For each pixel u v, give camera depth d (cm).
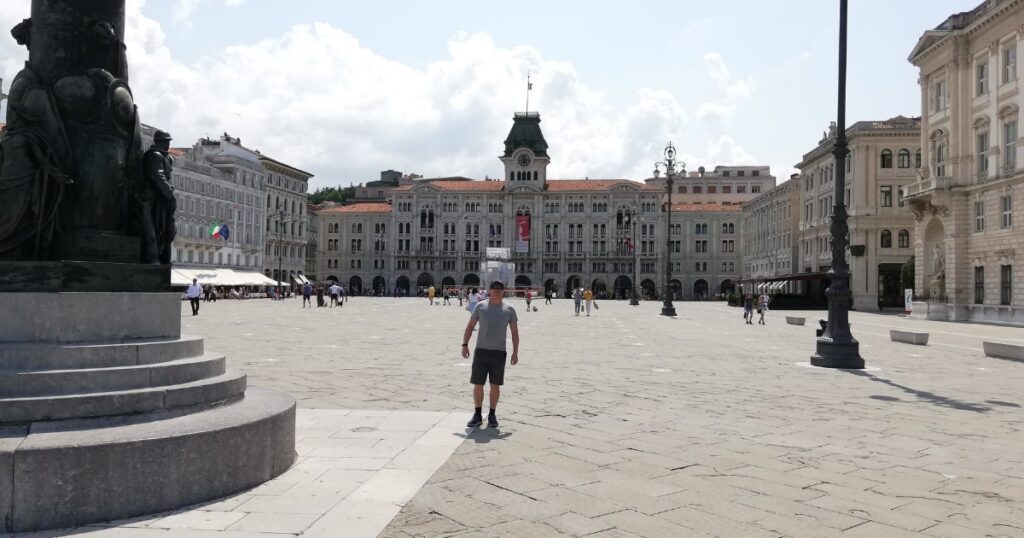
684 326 3694
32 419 573
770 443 870
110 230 742
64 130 717
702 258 12744
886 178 6731
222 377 710
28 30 756
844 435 923
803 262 8350
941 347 2511
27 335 644
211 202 8838
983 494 666
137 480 561
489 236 12950
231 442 619
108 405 599
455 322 3706
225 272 8600
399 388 1280
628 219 12719
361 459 757
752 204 11306
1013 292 4262
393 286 13088
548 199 12925
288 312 4897
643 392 1277
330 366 1622
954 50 4866
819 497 652
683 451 823
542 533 550
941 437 919
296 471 704
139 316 703
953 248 4822
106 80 748
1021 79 4209
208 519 558
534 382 1396
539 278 12812
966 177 4797
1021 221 4191
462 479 692
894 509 620
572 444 850
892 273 6781
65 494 536
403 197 13088
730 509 614
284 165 11000
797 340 2730
